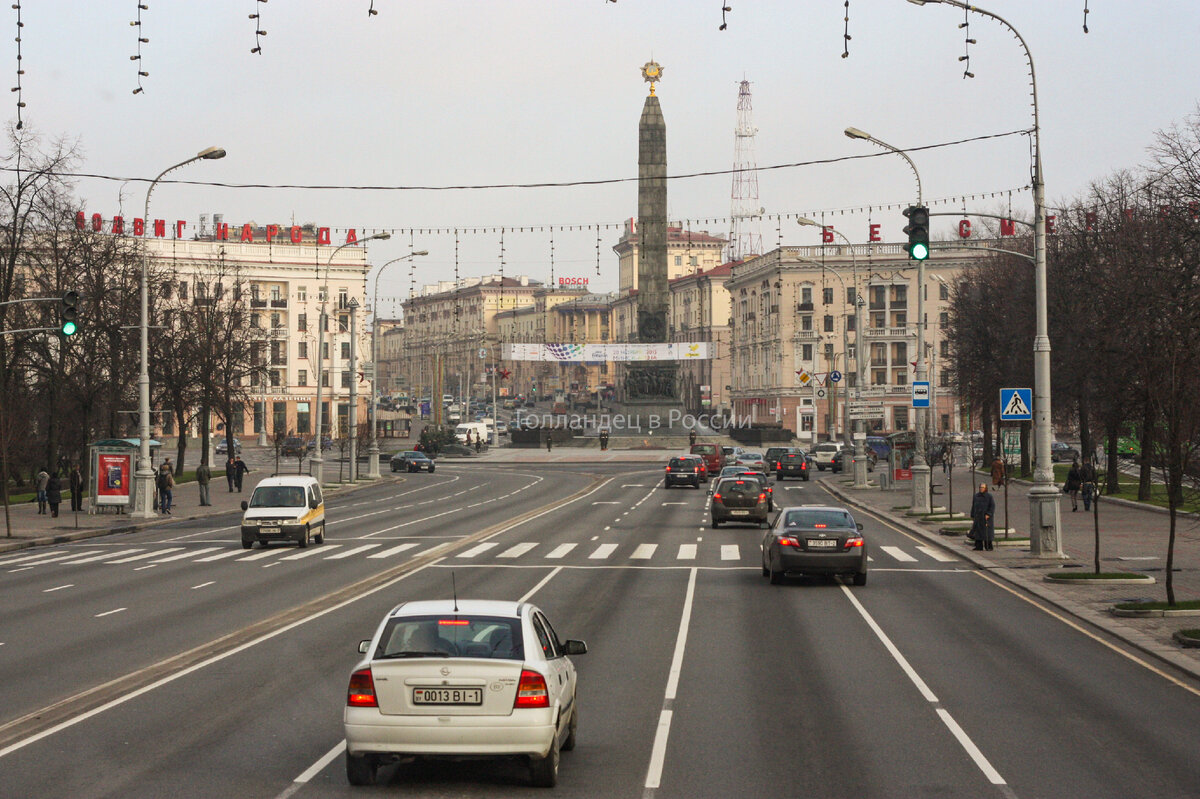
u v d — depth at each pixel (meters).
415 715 16.02
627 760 18.34
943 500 84.81
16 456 89.06
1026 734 20.05
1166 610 32.94
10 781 16.97
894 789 16.70
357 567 47.50
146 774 17.38
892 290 199.88
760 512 65.56
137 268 109.88
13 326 91.50
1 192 90.31
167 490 81.56
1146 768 17.88
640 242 172.25
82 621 33.66
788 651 28.19
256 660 26.86
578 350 172.62
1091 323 83.75
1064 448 142.62
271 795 16.34
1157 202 70.44
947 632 31.08
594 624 32.41
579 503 87.75
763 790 16.66
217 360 115.00
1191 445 36.44
